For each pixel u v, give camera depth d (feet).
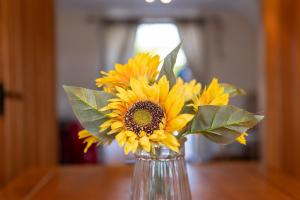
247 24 11.10
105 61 10.85
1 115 3.43
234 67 11.12
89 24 10.88
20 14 4.07
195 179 2.61
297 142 4.01
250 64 11.12
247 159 8.54
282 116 4.46
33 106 4.55
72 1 9.95
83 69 10.93
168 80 1.37
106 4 10.22
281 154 4.47
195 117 1.30
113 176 2.78
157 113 1.24
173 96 1.25
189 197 1.43
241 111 1.26
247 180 2.56
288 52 4.25
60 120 10.16
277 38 4.58
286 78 4.32
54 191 2.35
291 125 4.19
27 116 4.30
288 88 4.26
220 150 9.56
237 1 10.11
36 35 4.69
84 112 1.34
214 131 1.32
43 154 4.86
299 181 2.53
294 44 4.07
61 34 10.86
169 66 1.41
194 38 10.88
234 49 11.10
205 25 10.98
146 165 1.40
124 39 10.82
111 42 10.80
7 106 3.61
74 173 2.90
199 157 10.05
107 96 1.33
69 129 7.59
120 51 10.82
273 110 4.72
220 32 11.05
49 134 5.10
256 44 10.93
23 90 4.16
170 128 1.23
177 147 1.25
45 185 2.51
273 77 4.72
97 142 1.40
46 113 5.03
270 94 4.83
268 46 4.91
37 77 4.71
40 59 4.85
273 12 4.71
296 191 2.26
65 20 10.85
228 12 10.99
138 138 1.22
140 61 1.38
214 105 1.28
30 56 4.44
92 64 10.91
